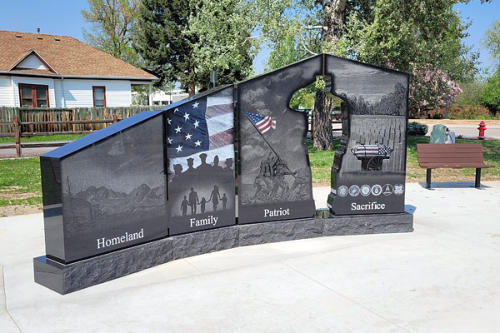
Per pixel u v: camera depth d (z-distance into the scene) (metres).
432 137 13.62
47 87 23.69
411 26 14.64
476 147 9.51
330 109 16.84
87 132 20.66
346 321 3.54
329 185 10.10
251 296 4.04
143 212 4.82
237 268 4.77
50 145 18.22
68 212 4.16
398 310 3.72
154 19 36.94
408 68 16.69
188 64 37.41
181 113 5.07
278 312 3.71
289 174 5.80
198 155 5.23
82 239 4.29
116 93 26.16
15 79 22.47
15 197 8.56
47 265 4.22
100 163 4.39
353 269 4.69
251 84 5.48
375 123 6.02
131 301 3.96
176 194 5.12
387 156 6.10
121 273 4.55
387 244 5.57
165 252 4.97
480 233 6.08
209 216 5.39
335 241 5.74
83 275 4.24
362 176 6.08
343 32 15.61
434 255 5.12
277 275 4.54
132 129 4.64
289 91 5.68
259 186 5.67
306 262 4.93
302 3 16.16
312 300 3.94
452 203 8.09
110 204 4.50
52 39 27.70
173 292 4.14
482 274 4.52
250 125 5.52
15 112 20.67
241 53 18.34
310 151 16.58
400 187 6.19
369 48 14.40
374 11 14.85
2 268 4.84
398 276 4.48
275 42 16.20
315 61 5.75
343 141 6.12
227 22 17.16
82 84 25.03
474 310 3.71
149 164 4.83
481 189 9.56
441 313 3.66
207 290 4.18
